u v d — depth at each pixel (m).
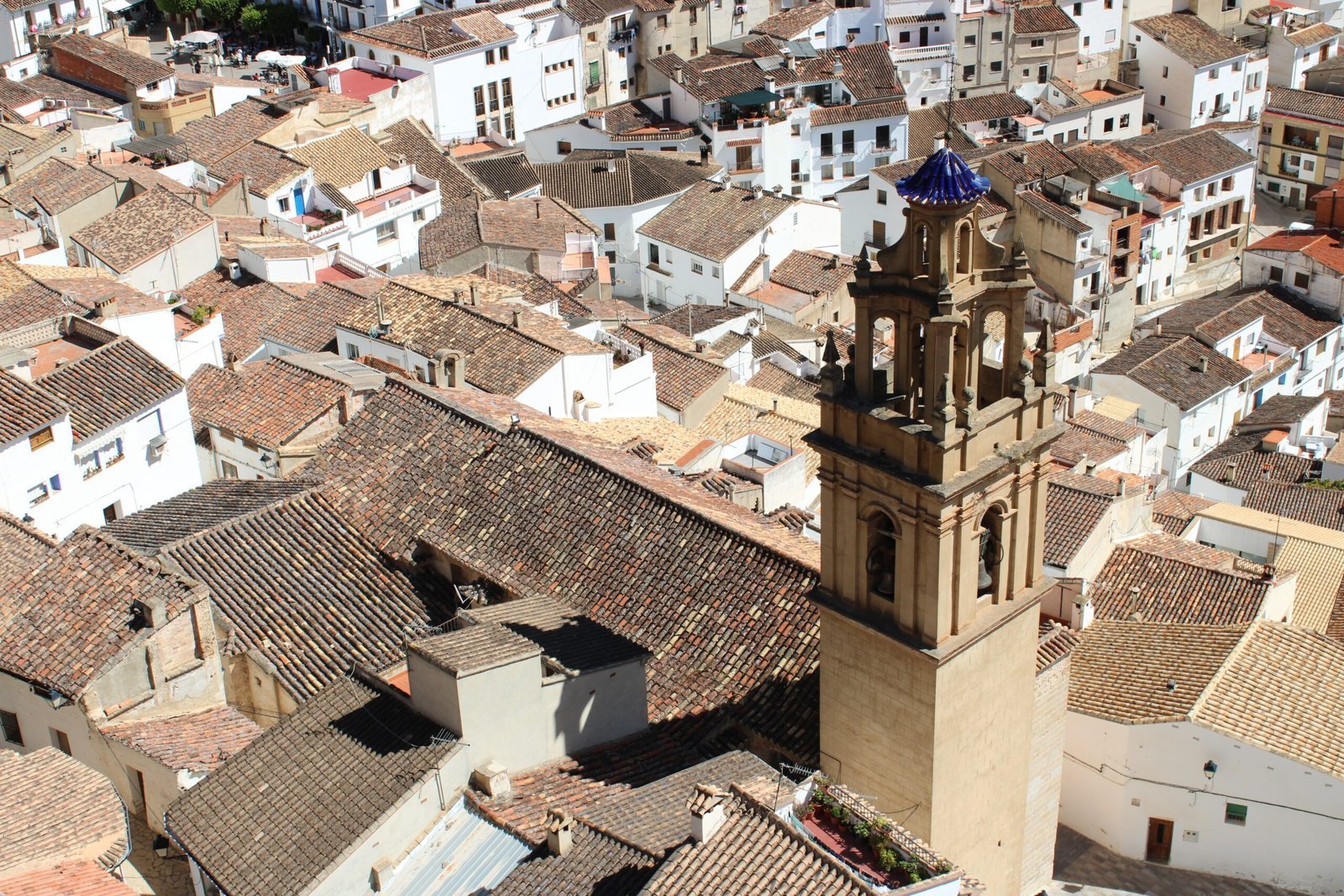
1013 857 43.75
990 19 150.00
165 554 49.62
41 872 36.31
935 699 37.81
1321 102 145.00
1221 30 161.88
